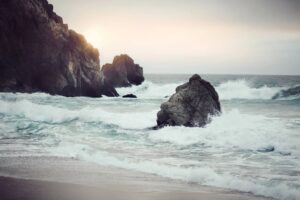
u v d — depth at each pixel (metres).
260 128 20.45
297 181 11.84
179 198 10.21
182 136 20.30
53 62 61.34
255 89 53.91
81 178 12.25
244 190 11.16
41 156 15.68
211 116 23.03
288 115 28.48
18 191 10.59
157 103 43.59
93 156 15.83
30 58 61.62
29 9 61.78
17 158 15.17
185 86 24.36
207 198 10.26
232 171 13.30
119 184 11.60
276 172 13.11
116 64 89.50
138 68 92.19
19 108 29.22
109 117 26.88
